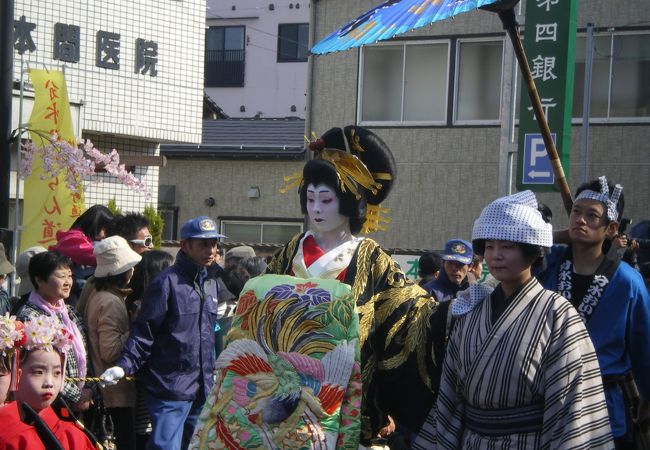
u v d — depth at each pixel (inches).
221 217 709.9
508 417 150.4
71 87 486.9
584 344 150.0
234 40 1147.3
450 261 292.0
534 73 370.3
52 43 479.5
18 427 142.9
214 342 263.6
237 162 706.8
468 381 154.6
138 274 266.8
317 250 191.8
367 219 198.1
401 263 454.6
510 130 379.2
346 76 631.8
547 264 180.5
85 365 230.7
